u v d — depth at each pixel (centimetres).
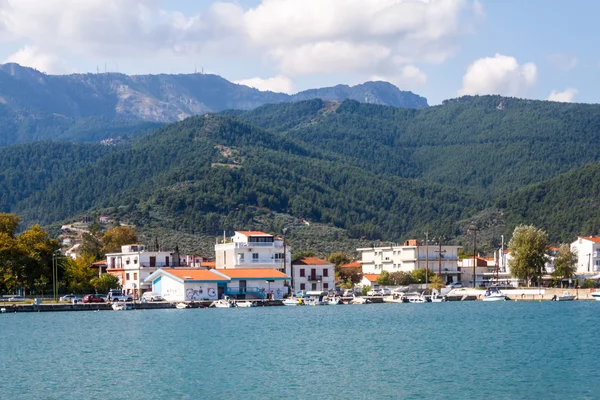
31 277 19138
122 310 18212
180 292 19300
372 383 8212
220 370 9044
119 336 12406
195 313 17162
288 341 11662
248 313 17162
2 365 9544
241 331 13038
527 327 13538
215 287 19800
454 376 8575
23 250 18962
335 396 7625
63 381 8425
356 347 10956
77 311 17925
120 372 8956
